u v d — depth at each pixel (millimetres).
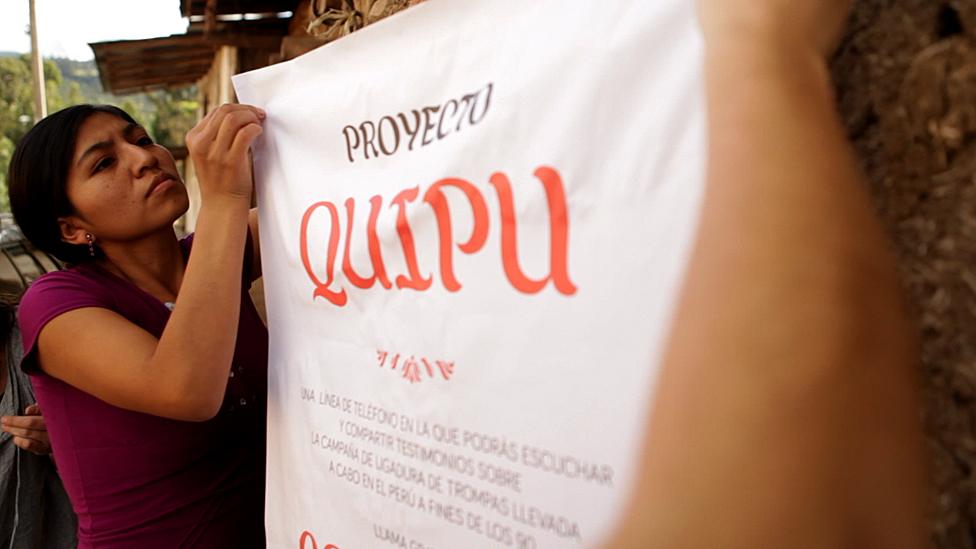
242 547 1328
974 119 567
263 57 4801
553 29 684
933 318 596
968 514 572
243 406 1321
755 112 543
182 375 1026
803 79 561
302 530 1048
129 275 1324
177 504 1237
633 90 615
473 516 751
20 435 1551
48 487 1667
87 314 1121
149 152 1302
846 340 497
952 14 600
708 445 533
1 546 1596
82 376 1109
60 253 1303
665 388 566
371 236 875
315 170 998
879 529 513
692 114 574
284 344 1093
